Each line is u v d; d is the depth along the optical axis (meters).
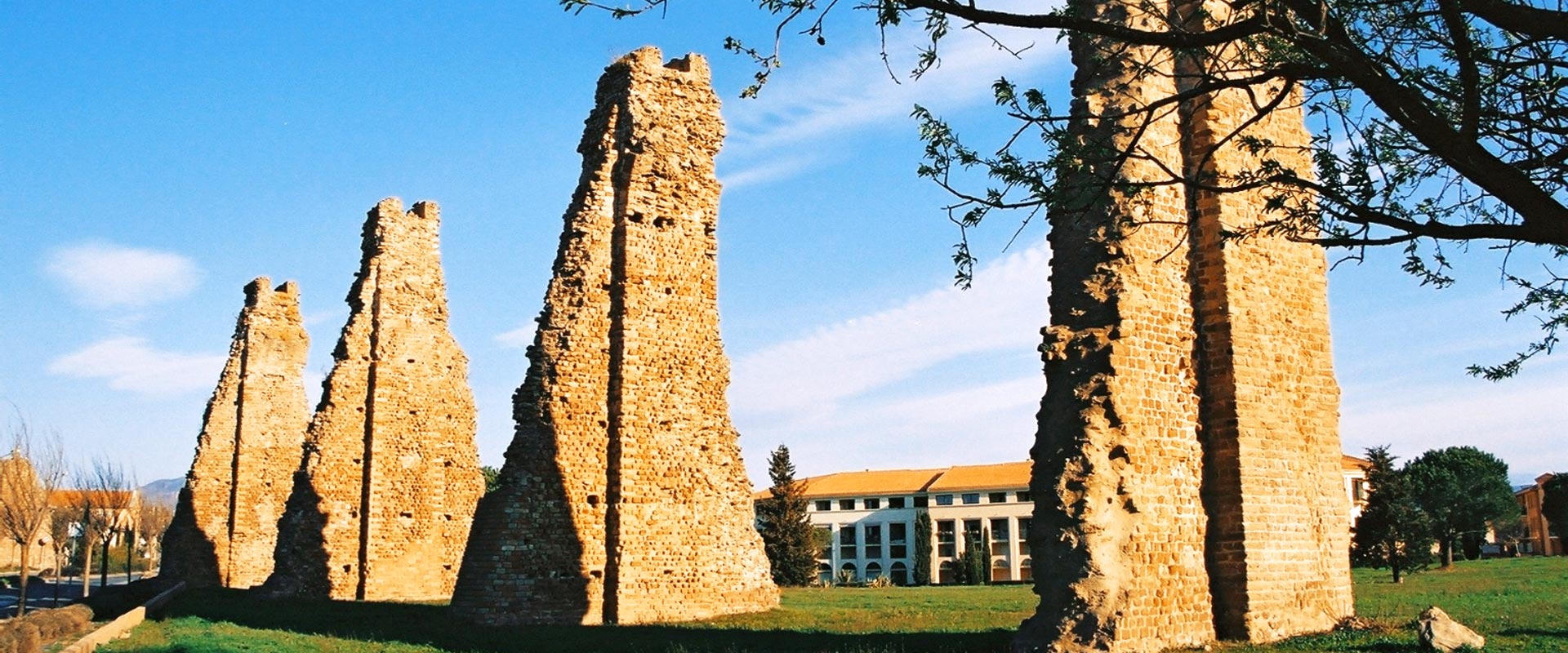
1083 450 15.69
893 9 8.93
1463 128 8.13
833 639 19.14
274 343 44.41
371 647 19.61
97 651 20.88
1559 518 72.81
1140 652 15.27
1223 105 17.94
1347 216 9.02
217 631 23.09
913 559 83.94
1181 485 16.78
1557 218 7.68
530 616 23.38
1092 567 15.25
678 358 25.66
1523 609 22.02
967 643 17.55
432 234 37.53
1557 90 8.52
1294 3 8.25
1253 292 17.86
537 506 23.89
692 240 26.38
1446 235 8.36
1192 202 17.89
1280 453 17.73
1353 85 8.34
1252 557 16.89
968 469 90.44
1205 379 17.53
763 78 10.41
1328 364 19.02
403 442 35.44
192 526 42.06
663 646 18.94
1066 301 16.98
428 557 35.19
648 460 24.73
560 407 24.33
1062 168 9.90
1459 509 71.06
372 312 36.16
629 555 24.06
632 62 26.28
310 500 34.41
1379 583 37.44
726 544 25.75
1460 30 8.12
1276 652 15.57
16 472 39.34
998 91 10.01
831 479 95.56
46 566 78.44
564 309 24.92
